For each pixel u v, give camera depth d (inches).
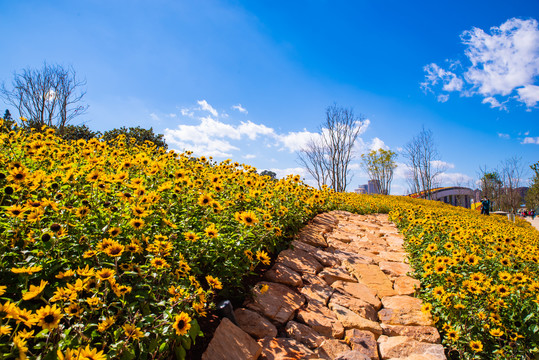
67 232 106.5
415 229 293.4
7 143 209.2
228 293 133.7
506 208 1573.6
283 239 218.7
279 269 174.1
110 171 207.3
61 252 98.6
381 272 212.8
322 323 138.6
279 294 150.8
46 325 65.3
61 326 72.6
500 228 400.5
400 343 136.1
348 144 1087.0
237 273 135.3
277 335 124.9
